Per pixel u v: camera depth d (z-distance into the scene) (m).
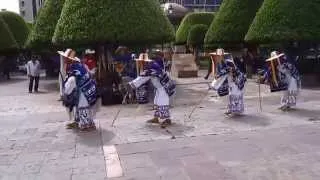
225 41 23.75
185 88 19.33
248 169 7.12
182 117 11.59
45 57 28.80
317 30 18.05
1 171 7.55
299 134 9.25
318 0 18.48
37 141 9.60
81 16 15.75
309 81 18.84
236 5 23.75
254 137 9.12
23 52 34.56
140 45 18.30
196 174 6.97
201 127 10.24
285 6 18.34
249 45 23.50
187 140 9.06
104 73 14.84
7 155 8.55
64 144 9.20
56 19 20.92
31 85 20.17
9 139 9.95
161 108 10.51
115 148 8.69
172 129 10.13
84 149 8.73
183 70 24.94
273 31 18.25
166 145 8.73
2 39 28.69
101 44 16.28
